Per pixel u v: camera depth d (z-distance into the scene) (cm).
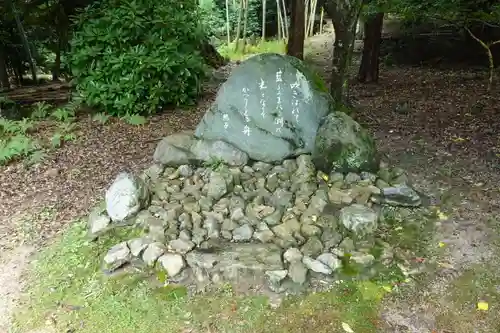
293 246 326
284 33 1453
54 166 498
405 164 449
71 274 324
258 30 1578
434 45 923
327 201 368
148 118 633
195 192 391
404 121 566
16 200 431
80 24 645
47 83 880
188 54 665
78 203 418
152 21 632
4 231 381
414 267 313
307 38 1459
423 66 911
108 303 296
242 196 384
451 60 889
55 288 312
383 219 364
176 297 297
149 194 387
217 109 436
